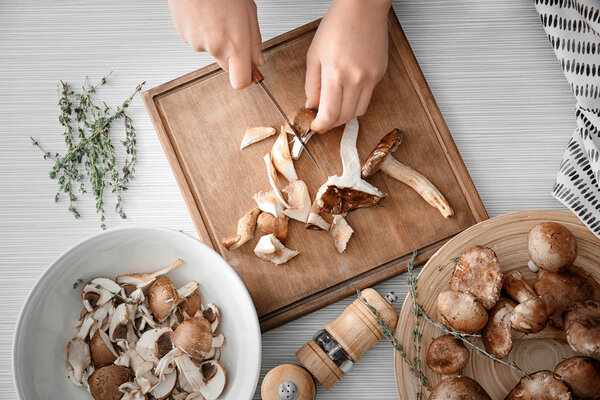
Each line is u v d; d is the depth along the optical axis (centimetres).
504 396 66
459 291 64
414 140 73
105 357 65
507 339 63
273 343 72
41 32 79
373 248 71
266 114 74
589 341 60
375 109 74
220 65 70
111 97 78
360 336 67
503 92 77
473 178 75
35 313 62
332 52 69
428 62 77
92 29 79
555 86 76
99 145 76
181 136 74
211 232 73
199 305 67
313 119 72
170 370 64
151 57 78
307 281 71
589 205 71
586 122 74
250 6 68
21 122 78
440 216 72
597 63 73
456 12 78
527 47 77
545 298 61
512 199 75
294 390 66
